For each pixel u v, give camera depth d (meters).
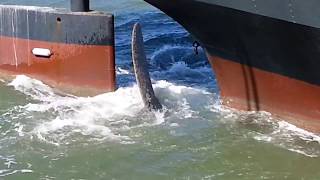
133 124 14.59
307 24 11.81
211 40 14.59
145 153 13.23
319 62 12.68
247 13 12.60
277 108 14.48
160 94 16.39
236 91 15.16
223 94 15.52
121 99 16.06
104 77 16.50
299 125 14.16
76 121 14.80
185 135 14.02
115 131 14.23
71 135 14.08
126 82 17.39
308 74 13.27
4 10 17.38
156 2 14.30
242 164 12.77
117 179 12.24
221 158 13.00
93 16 16.05
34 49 17.14
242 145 13.52
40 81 17.39
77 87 16.84
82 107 15.68
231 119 14.80
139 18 25.22
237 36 13.71
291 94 14.02
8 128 14.49
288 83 13.91
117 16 25.73
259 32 13.05
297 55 12.98
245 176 12.32
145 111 15.23
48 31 16.73
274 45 13.16
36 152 13.34
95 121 14.80
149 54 20.20
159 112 15.22
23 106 15.86
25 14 16.98
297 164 12.70
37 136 14.05
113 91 16.56
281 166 12.66
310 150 13.20
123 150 13.35
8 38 17.59
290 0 11.89
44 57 17.06
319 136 13.74
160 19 24.91
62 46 16.67
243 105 15.13
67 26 16.41
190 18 14.24
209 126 14.45
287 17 12.05
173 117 14.95
